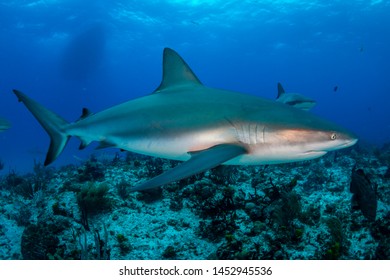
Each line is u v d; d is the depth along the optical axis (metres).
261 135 4.44
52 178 12.40
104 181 9.74
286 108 4.75
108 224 6.98
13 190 10.59
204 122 4.79
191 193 7.77
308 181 9.70
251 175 10.31
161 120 5.18
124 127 5.59
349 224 6.54
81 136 6.36
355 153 16.22
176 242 6.22
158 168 10.16
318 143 4.27
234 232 6.21
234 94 5.20
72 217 7.26
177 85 5.66
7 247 6.86
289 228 6.13
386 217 6.55
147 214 7.33
